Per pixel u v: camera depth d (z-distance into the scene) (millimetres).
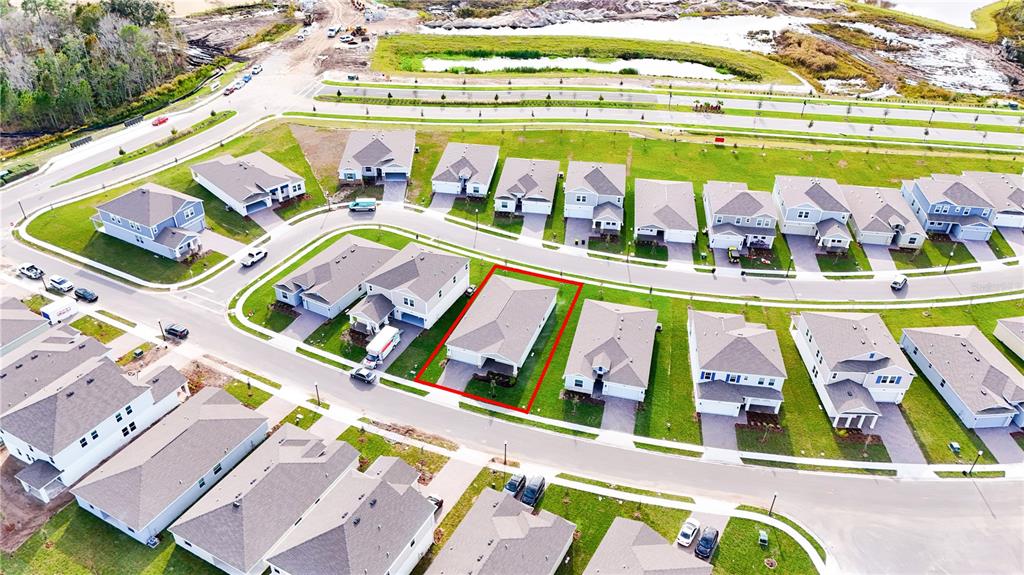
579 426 69812
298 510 57594
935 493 63844
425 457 65688
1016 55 172625
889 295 89062
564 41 173875
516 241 98688
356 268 87438
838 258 95750
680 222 98250
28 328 76875
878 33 188250
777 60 168750
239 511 55906
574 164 106875
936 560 57906
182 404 68188
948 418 71812
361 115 130750
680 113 134375
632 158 117750
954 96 149250
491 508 57531
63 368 70188
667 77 155750
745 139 124688
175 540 57406
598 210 101188
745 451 67625
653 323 79125
